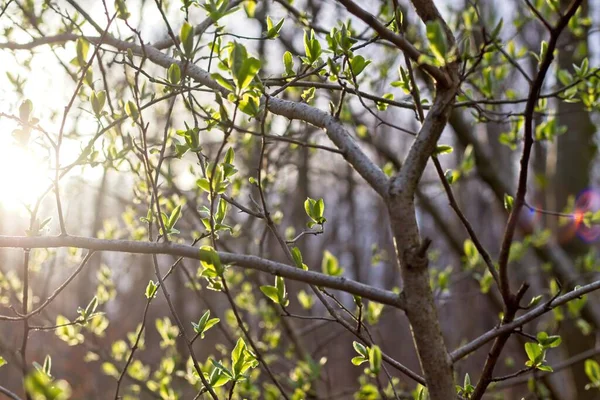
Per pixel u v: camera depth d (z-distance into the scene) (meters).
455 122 4.39
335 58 1.84
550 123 2.96
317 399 3.62
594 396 4.25
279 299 1.69
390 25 1.94
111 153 2.18
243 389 3.01
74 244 1.50
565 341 4.38
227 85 1.45
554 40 1.49
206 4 1.68
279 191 4.18
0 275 3.17
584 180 4.57
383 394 1.67
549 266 4.37
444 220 5.00
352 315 1.80
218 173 1.56
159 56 1.98
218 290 1.66
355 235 13.63
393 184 1.38
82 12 2.00
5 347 3.21
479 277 3.89
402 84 2.05
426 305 1.35
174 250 1.47
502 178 4.55
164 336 3.17
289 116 1.63
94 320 2.98
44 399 1.11
